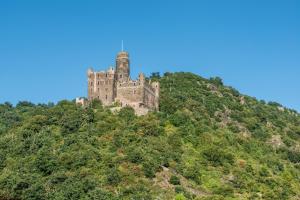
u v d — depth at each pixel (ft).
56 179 649.61
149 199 620.08
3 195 607.78
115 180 652.07
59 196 606.55
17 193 612.29
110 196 615.16
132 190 638.12
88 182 633.20
